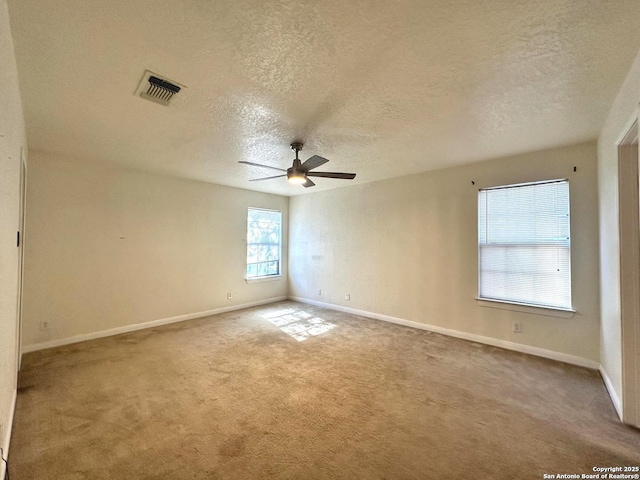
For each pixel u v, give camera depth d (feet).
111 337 12.38
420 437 6.11
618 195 7.04
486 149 10.53
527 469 5.25
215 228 16.63
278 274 20.29
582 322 9.77
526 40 4.94
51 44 5.03
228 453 5.61
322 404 7.34
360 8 4.27
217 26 4.66
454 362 9.95
